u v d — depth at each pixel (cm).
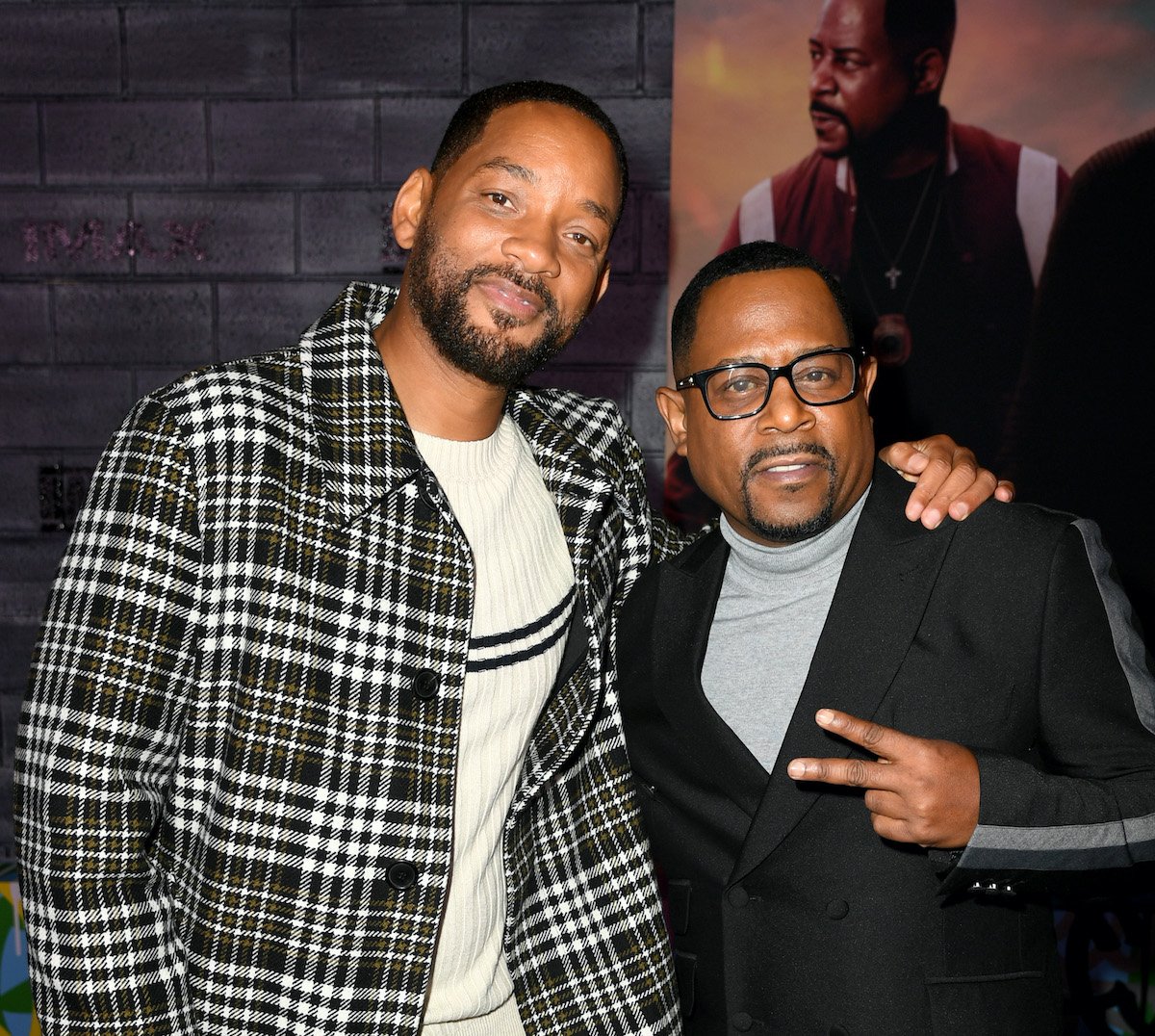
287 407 106
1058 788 104
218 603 100
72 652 96
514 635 117
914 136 246
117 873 98
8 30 255
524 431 132
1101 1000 199
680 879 128
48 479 263
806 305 120
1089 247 244
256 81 256
